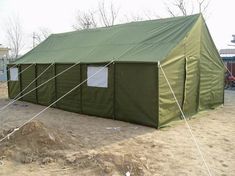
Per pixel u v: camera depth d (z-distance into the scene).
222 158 6.52
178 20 11.23
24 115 11.02
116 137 8.02
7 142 6.71
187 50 10.25
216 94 12.44
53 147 6.60
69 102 11.59
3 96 16.33
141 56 9.61
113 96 9.96
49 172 5.56
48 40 16.06
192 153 6.81
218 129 8.99
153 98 8.95
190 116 10.62
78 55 11.98
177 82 9.77
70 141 7.14
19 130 7.01
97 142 7.55
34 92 13.41
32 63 13.40
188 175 5.62
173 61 9.48
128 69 9.48
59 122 9.86
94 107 10.64
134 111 9.45
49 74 12.48
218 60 12.41
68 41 14.50
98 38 12.96
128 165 5.58
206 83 11.64
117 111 9.94
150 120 9.07
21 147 6.46
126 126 9.23
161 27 11.31
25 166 5.87
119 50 10.75
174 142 7.62
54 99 12.31
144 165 5.79
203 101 11.53
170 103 9.36
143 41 10.77
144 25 12.13
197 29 10.82
